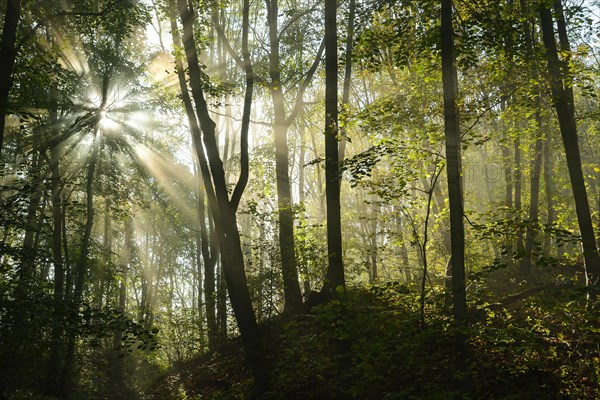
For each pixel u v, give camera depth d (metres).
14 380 12.48
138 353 23.05
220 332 18.45
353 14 13.55
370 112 11.28
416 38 11.27
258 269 16.83
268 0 18.23
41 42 16.88
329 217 11.51
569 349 10.09
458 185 9.09
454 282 8.82
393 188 10.26
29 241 20.89
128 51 21.38
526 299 13.84
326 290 15.18
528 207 21.48
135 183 25.38
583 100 24.38
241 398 12.27
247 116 13.61
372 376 8.44
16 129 18.39
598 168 12.37
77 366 17.53
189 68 13.29
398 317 8.19
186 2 13.48
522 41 10.43
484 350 10.48
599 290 7.88
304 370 11.33
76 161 20.53
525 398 9.02
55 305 9.62
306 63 18.98
